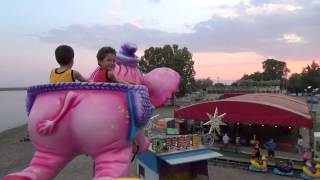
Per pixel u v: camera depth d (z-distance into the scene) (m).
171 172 14.15
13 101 164.75
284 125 21.89
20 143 30.98
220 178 18.94
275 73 152.62
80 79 4.91
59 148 4.54
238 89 72.44
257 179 18.75
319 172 18.38
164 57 79.56
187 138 14.01
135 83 5.44
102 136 4.37
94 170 4.64
